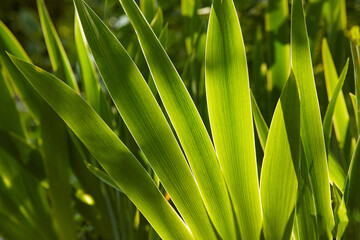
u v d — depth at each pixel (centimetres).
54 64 64
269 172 49
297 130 48
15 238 65
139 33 48
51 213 67
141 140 49
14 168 65
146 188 49
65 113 48
